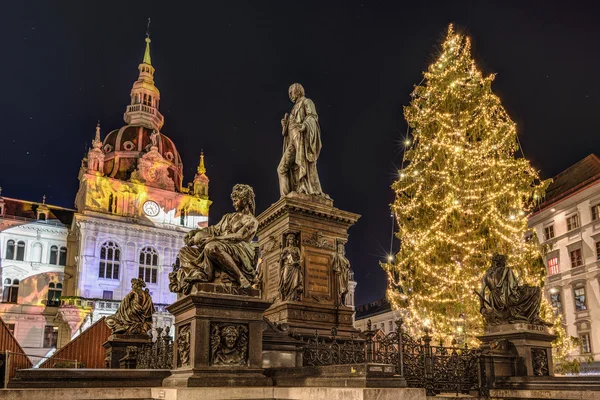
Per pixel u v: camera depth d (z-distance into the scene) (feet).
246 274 20.80
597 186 104.83
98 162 173.99
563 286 111.14
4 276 158.81
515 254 64.03
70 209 182.70
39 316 158.51
